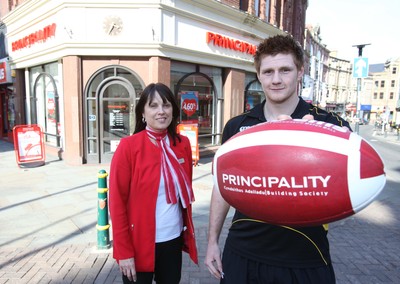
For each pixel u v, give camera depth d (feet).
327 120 5.36
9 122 48.24
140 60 28.78
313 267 5.20
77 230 14.42
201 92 34.73
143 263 6.68
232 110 37.47
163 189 6.91
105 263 11.40
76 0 27.25
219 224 6.42
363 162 4.16
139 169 6.68
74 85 28.09
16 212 16.67
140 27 27.91
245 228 5.60
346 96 210.59
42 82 35.91
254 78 42.32
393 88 219.00
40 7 31.86
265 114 5.91
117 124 29.63
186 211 7.47
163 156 6.99
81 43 27.53
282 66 5.26
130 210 6.75
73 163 28.91
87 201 18.61
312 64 132.26
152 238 6.75
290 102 5.61
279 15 48.62
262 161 4.41
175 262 7.36
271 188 4.32
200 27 32.04
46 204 18.02
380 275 11.04
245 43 38.11
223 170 4.93
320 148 4.23
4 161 31.22
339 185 4.10
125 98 29.32
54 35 30.01
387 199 20.93
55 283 10.14
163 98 6.86
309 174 4.14
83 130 29.07
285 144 4.38
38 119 38.22
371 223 16.05
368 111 229.04
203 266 11.26
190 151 7.97
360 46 33.27
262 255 5.41
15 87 41.45
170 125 7.49
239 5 37.76
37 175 25.14
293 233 5.19
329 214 4.24
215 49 34.06
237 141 4.90
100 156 29.58
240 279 5.62
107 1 27.37
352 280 10.69
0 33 44.78
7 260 11.58
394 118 195.42
